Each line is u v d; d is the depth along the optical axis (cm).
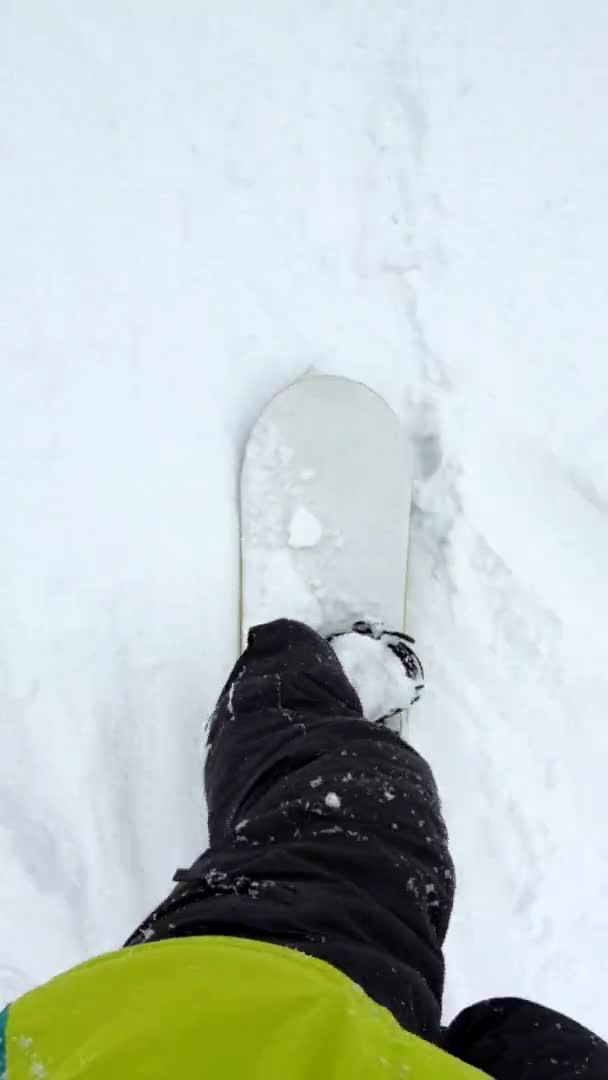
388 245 145
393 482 139
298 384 136
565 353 147
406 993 58
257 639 124
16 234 134
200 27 140
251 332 141
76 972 42
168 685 137
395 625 142
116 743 134
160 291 138
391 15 145
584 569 146
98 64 137
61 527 134
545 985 145
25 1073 36
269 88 142
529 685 146
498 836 145
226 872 69
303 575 139
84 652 134
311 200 143
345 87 144
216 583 139
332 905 64
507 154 146
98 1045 36
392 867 74
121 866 132
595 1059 69
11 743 131
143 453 137
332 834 76
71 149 136
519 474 146
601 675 145
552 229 147
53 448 134
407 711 138
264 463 137
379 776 87
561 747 146
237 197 141
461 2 146
